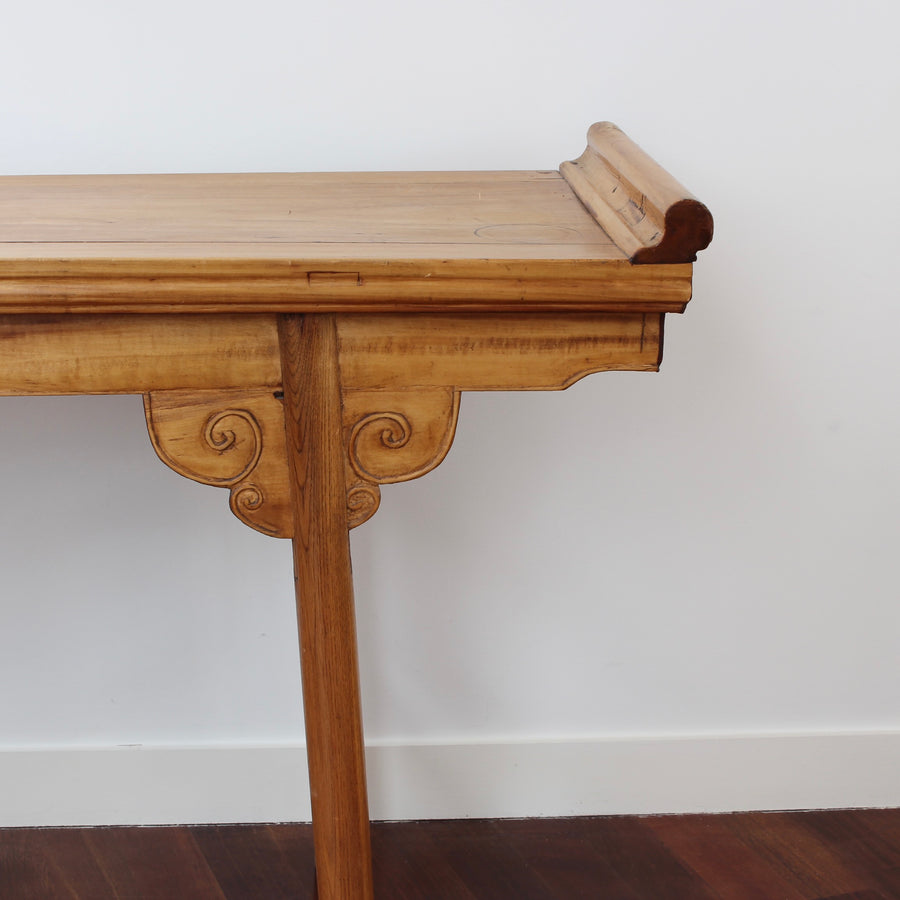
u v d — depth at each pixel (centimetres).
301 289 73
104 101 120
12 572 137
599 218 85
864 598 143
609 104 122
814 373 133
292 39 119
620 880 134
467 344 79
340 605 87
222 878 135
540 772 148
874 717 148
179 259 71
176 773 146
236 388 79
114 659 142
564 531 139
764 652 146
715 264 128
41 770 144
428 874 135
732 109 122
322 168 124
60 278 72
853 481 138
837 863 138
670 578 142
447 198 98
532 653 145
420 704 146
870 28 119
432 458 82
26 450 132
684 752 147
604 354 79
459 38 120
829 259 128
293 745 146
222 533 137
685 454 136
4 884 133
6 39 117
